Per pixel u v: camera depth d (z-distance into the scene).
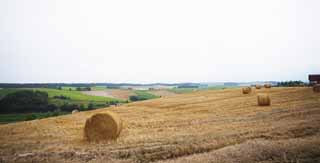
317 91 31.05
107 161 8.22
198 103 26.83
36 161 8.54
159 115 19.45
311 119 13.61
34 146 10.63
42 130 14.45
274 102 23.62
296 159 7.71
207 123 14.59
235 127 12.77
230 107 21.89
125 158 8.66
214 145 9.59
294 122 12.99
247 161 7.69
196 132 12.04
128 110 23.95
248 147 8.76
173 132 12.39
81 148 10.16
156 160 8.35
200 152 9.08
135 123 15.88
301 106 19.38
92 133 12.02
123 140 11.24
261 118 15.24
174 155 8.80
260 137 10.53
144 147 9.80
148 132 12.86
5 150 10.01
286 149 8.45
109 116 11.98
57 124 16.64
